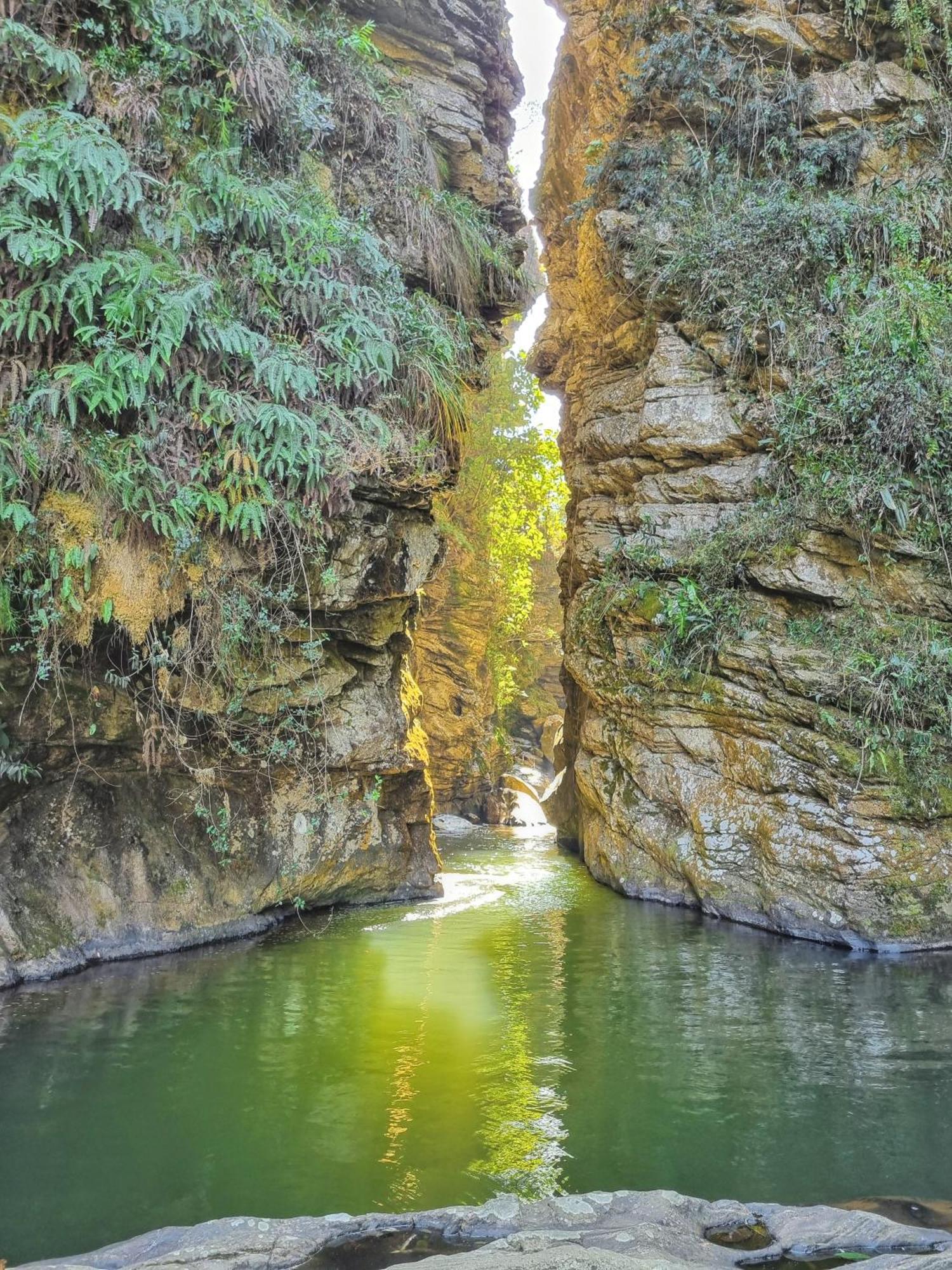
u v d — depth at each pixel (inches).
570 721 631.2
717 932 344.5
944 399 353.4
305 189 343.6
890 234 398.3
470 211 436.1
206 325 276.5
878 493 355.3
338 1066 204.1
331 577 318.3
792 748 352.8
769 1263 129.3
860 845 329.7
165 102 301.6
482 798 798.5
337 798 365.4
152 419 272.5
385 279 354.9
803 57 454.0
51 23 282.4
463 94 465.4
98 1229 139.9
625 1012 244.1
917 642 347.9
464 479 801.6
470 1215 139.6
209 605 292.7
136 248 280.7
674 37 454.0
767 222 410.3
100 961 284.4
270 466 285.3
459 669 799.1
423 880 405.7
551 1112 181.9
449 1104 185.5
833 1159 164.1
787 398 388.8
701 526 415.2
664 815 408.8
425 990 261.3
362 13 434.0
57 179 248.8
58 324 252.8
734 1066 206.8
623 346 497.7
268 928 337.1
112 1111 179.9
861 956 310.8
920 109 434.6
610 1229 134.5
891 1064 207.6
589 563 476.4
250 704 319.9
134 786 311.3
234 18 311.7
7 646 261.3
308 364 310.7
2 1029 224.2
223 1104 183.6
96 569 265.1
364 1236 134.5
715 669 386.6
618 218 470.9
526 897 412.2
